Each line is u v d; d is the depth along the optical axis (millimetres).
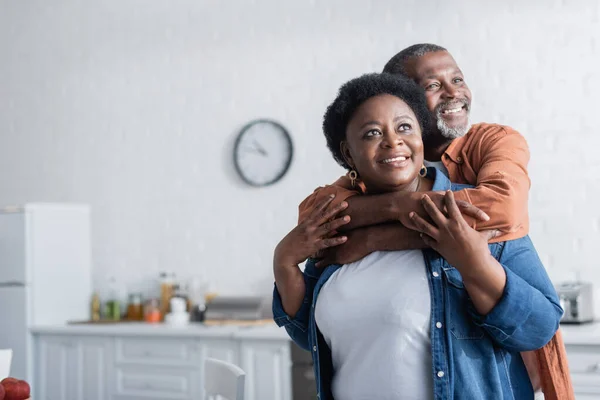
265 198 4754
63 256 5051
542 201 4012
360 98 1454
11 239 4891
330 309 1447
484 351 1362
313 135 4633
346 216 1467
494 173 1516
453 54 4234
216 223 4898
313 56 4645
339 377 1460
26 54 5621
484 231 1376
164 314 4887
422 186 1524
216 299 4602
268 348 4090
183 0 5062
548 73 4020
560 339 1502
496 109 4121
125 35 5258
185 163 5020
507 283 1295
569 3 3990
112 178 5262
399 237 1427
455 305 1371
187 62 5039
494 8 4145
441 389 1325
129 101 5227
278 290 1616
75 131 5414
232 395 2182
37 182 5543
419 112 1479
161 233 5070
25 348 4816
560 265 3961
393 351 1368
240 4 4875
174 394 4375
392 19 4422
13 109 5656
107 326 4621
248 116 4832
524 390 1430
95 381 4648
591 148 3922
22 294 4824
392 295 1387
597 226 3895
